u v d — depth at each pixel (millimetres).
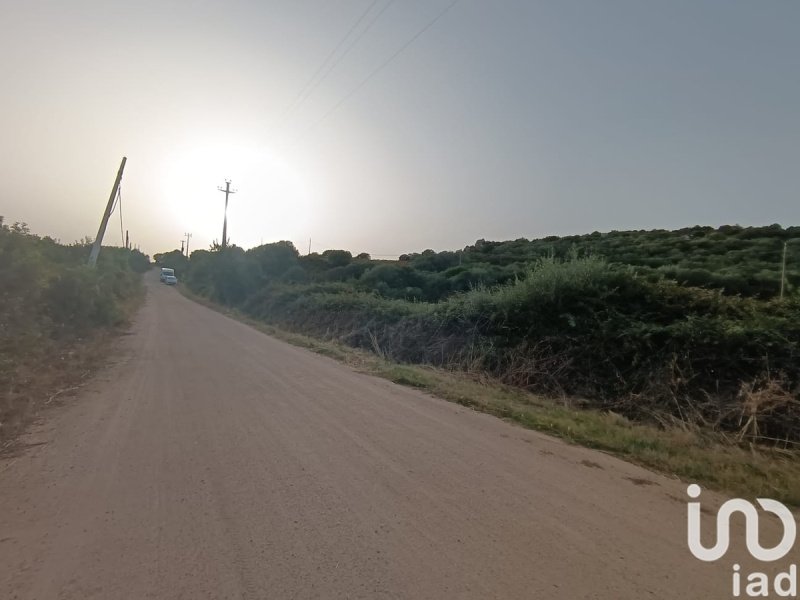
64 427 6734
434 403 8359
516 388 10148
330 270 45031
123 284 35750
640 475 5246
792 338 7988
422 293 28969
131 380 9992
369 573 3301
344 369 11812
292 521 4039
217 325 23375
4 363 9750
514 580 3236
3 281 14023
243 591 3086
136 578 3221
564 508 4363
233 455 5609
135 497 4488
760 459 5930
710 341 8438
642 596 3090
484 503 4426
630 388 8984
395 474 5086
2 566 3359
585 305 10750
